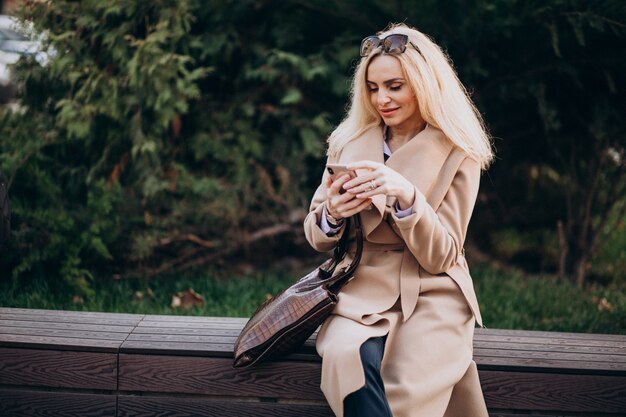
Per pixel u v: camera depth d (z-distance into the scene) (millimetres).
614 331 3518
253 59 4367
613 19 3592
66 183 4129
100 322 2627
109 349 2361
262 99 4418
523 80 4125
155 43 3875
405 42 2225
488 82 4242
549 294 4047
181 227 4195
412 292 2240
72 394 2395
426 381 2109
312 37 4379
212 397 2389
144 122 4031
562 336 2639
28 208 3725
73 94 4090
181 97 3975
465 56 4168
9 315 2674
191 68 4312
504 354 2416
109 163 4098
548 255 4875
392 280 2258
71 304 3580
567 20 3740
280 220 4426
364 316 2189
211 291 3941
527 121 4539
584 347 2516
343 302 2246
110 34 3875
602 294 4137
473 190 2283
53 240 3697
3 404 2412
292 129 4336
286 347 2238
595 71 4098
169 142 4191
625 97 4148
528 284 4281
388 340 2197
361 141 2383
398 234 2256
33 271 3809
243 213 4285
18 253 3711
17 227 3699
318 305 2176
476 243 4996
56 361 2381
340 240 2332
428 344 2160
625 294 4203
